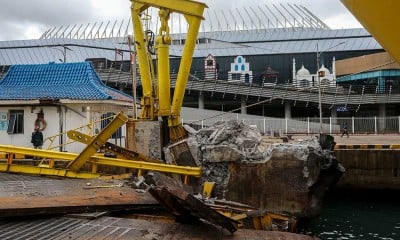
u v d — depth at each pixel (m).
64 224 7.45
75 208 7.97
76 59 60.56
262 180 13.04
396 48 3.12
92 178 12.09
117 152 13.20
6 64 61.34
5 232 6.92
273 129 38.12
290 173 12.80
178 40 63.72
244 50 62.56
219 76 61.53
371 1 2.81
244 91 52.00
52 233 6.91
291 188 12.77
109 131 12.09
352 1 3.02
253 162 13.20
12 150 12.52
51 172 12.45
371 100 49.75
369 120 38.81
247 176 13.20
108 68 52.28
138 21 16.62
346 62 58.62
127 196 9.29
